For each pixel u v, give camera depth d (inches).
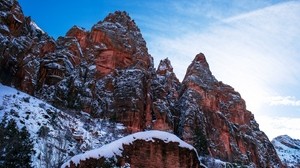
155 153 824.9
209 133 3144.7
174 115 3154.5
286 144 6830.7
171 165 826.8
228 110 3661.4
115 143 810.2
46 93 2455.7
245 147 3363.7
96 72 2997.0
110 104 2731.3
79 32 3371.1
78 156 755.4
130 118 2628.0
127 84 2888.8
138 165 794.2
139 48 3503.9
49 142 1528.1
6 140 1280.8
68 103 2471.7
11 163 1193.4
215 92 3651.6
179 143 863.7
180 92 3587.6
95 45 3284.9
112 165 761.6
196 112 3157.0
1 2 2655.0
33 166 1239.5
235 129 3472.0
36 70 2506.2
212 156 2950.3
